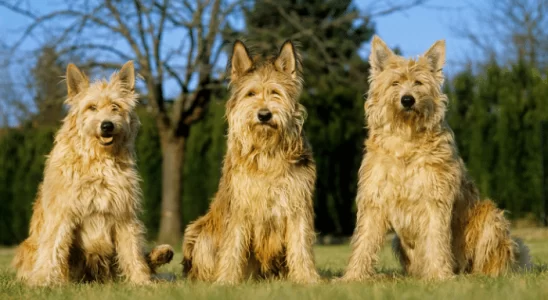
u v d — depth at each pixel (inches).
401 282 227.8
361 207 265.0
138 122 281.9
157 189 715.4
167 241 645.3
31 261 269.3
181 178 660.7
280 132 255.0
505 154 630.5
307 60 772.0
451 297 176.7
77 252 267.0
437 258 254.7
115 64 620.1
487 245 267.3
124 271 263.9
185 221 703.1
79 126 262.2
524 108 631.8
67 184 256.7
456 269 277.4
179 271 345.1
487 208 271.4
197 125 704.4
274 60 273.7
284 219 257.3
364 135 725.3
